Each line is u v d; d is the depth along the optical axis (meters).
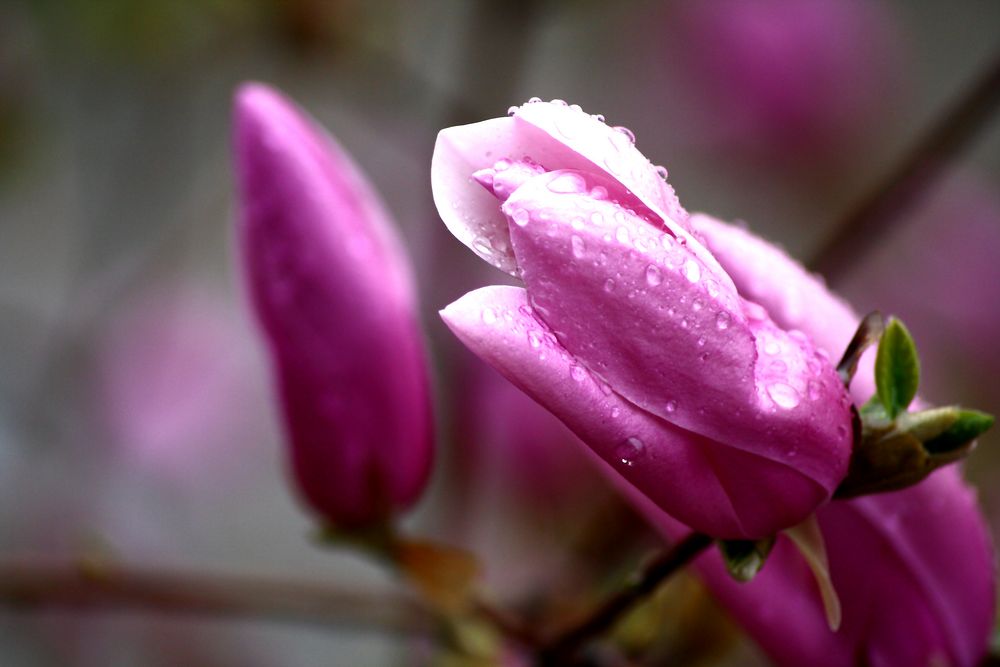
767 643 0.41
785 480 0.37
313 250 0.43
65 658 0.66
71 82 0.69
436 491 0.55
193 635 0.68
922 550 0.40
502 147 0.37
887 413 0.38
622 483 0.40
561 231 0.36
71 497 0.68
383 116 0.66
